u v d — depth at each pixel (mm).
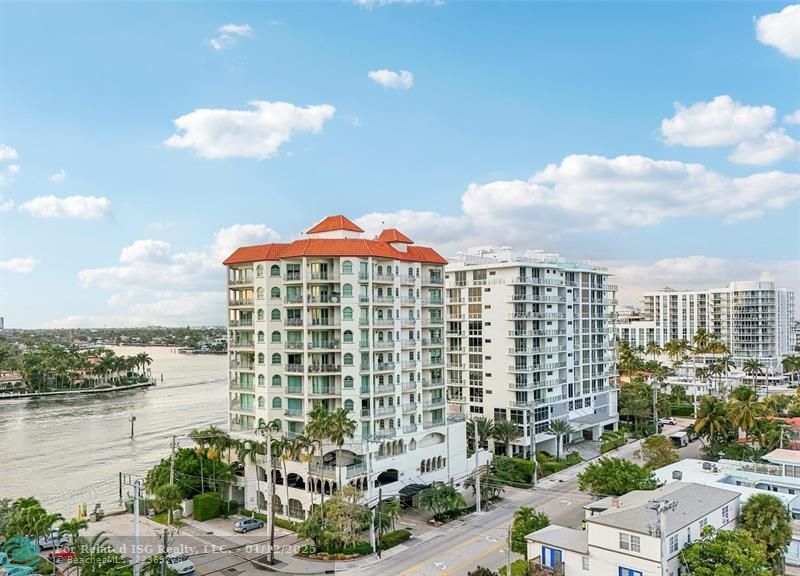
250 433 86938
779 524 56344
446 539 71375
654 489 65375
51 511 90188
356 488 75938
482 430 103938
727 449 100000
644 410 133875
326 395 82875
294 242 88250
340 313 83562
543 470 100438
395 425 86938
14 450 132250
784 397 154375
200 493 84000
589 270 127688
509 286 110938
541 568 55656
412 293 92938
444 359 97938
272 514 68562
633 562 50406
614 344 139000
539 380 112688
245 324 89750
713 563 47875
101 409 192250
